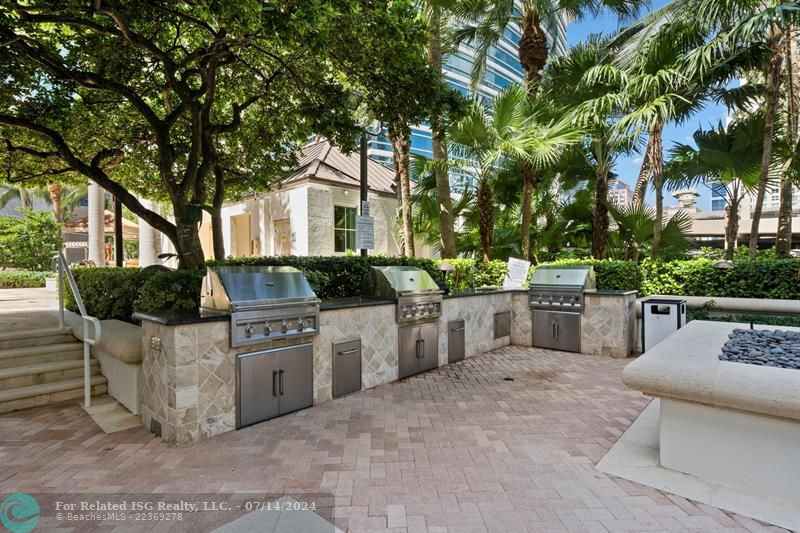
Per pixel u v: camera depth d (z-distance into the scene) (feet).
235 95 22.95
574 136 22.43
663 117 20.84
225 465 8.66
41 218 49.08
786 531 6.31
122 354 11.30
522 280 22.82
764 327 12.40
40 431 10.49
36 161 21.89
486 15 29.30
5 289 36.96
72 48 17.98
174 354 9.57
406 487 7.77
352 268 21.45
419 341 16.21
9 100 18.10
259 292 11.27
